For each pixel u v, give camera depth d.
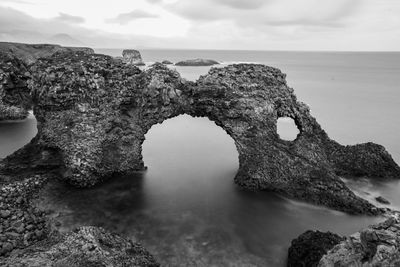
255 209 36.66
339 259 20.52
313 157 40.97
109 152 41.62
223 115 42.62
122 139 42.47
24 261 22.62
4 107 70.62
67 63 39.22
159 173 45.03
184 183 42.28
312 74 197.00
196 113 45.00
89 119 39.41
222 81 42.09
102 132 40.34
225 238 31.38
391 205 38.00
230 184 42.44
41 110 39.91
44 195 35.84
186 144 57.97
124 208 35.88
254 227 33.31
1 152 50.81
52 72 38.22
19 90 75.00
